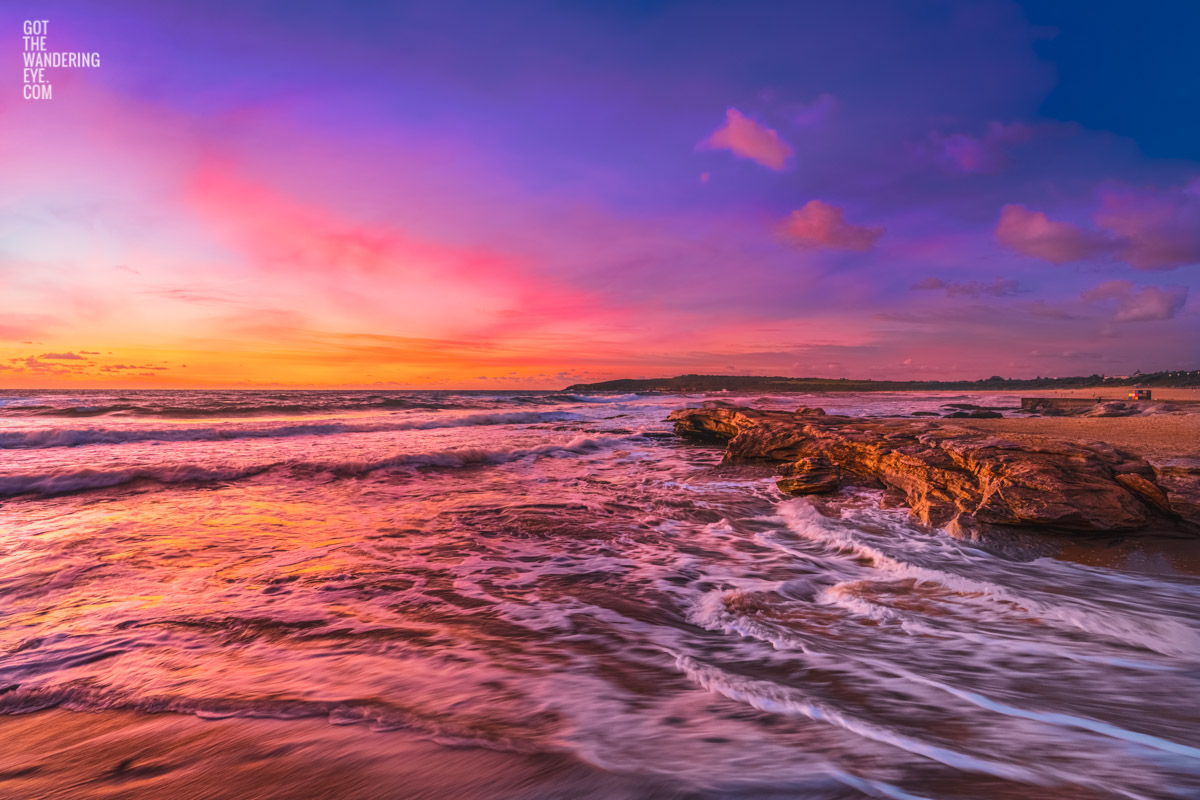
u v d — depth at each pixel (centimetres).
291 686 362
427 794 250
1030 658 400
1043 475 796
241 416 2941
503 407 4528
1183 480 749
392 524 873
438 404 4581
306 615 501
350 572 632
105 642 440
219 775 269
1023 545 707
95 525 837
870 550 708
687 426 2308
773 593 572
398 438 2091
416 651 421
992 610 509
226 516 912
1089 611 491
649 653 418
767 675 375
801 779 250
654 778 255
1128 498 741
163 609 513
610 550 745
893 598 546
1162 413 2069
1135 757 265
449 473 1422
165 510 955
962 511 834
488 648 427
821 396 7481
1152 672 373
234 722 318
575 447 1988
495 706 331
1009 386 12731
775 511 996
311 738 299
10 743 300
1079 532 730
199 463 1355
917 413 3431
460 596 559
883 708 322
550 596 562
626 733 297
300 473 1326
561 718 315
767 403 5119
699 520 926
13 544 727
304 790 256
